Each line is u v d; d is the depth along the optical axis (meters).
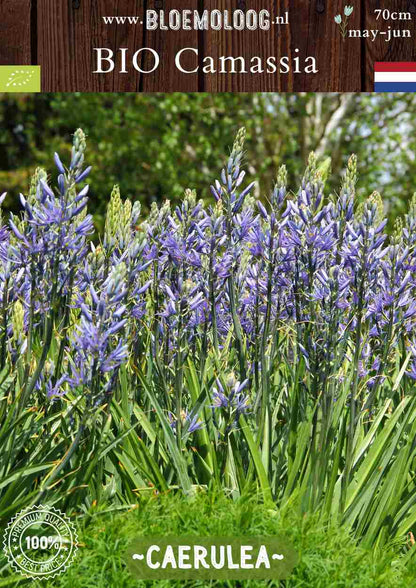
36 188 2.81
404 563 2.87
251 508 2.73
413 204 3.27
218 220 3.12
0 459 2.80
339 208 3.13
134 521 2.73
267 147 15.35
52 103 14.53
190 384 3.35
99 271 3.11
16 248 2.93
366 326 3.30
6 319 2.97
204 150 14.66
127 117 14.50
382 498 3.01
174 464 3.01
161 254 3.62
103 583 2.54
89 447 2.83
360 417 3.17
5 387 2.94
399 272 3.23
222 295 3.35
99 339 2.62
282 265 3.19
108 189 14.36
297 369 3.11
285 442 3.16
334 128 15.18
